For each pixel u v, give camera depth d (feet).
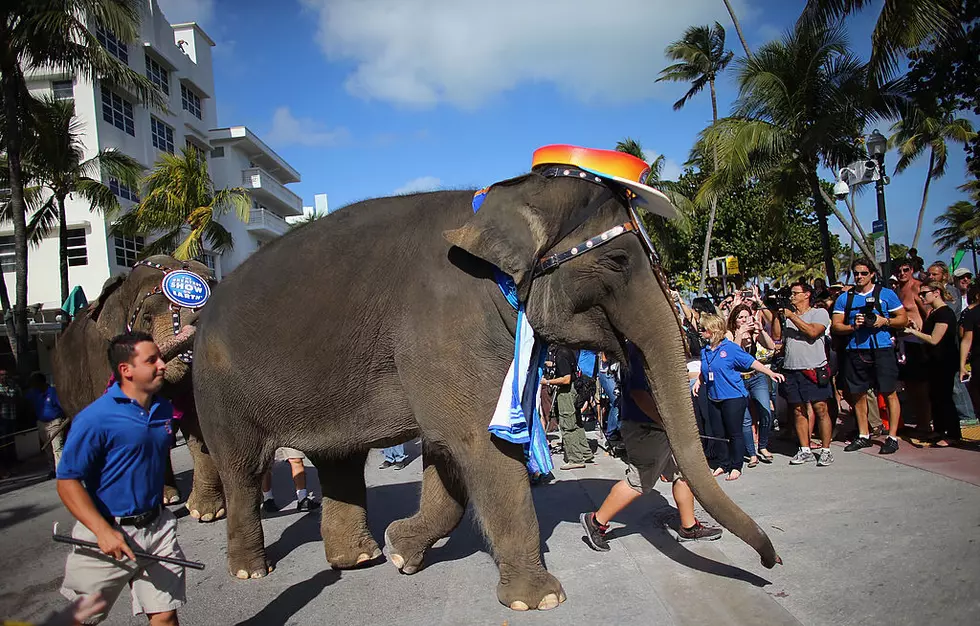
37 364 66.44
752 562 13.28
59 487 9.32
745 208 106.73
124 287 20.30
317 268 13.43
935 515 14.80
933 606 10.62
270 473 20.29
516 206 11.72
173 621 10.19
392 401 13.24
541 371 12.92
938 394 22.17
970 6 43.11
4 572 17.20
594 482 22.15
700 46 108.27
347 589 13.79
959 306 31.96
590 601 12.19
